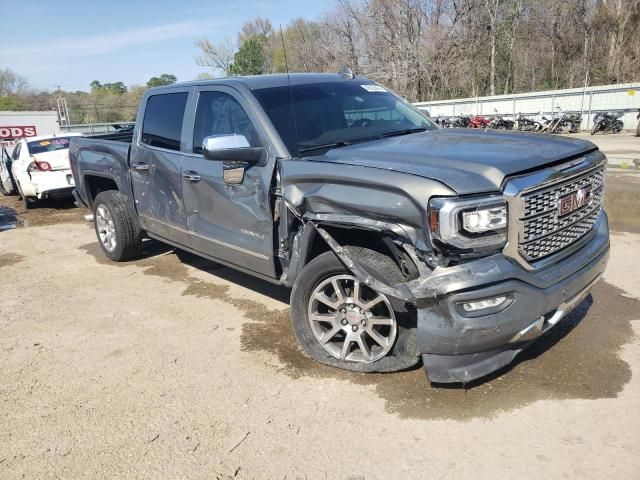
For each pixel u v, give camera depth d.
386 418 3.22
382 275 3.26
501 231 2.98
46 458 3.07
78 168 6.96
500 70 48.78
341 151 3.80
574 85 45.12
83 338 4.59
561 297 3.21
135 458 3.02
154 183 5.41
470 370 3.14
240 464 2.92
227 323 4.73
